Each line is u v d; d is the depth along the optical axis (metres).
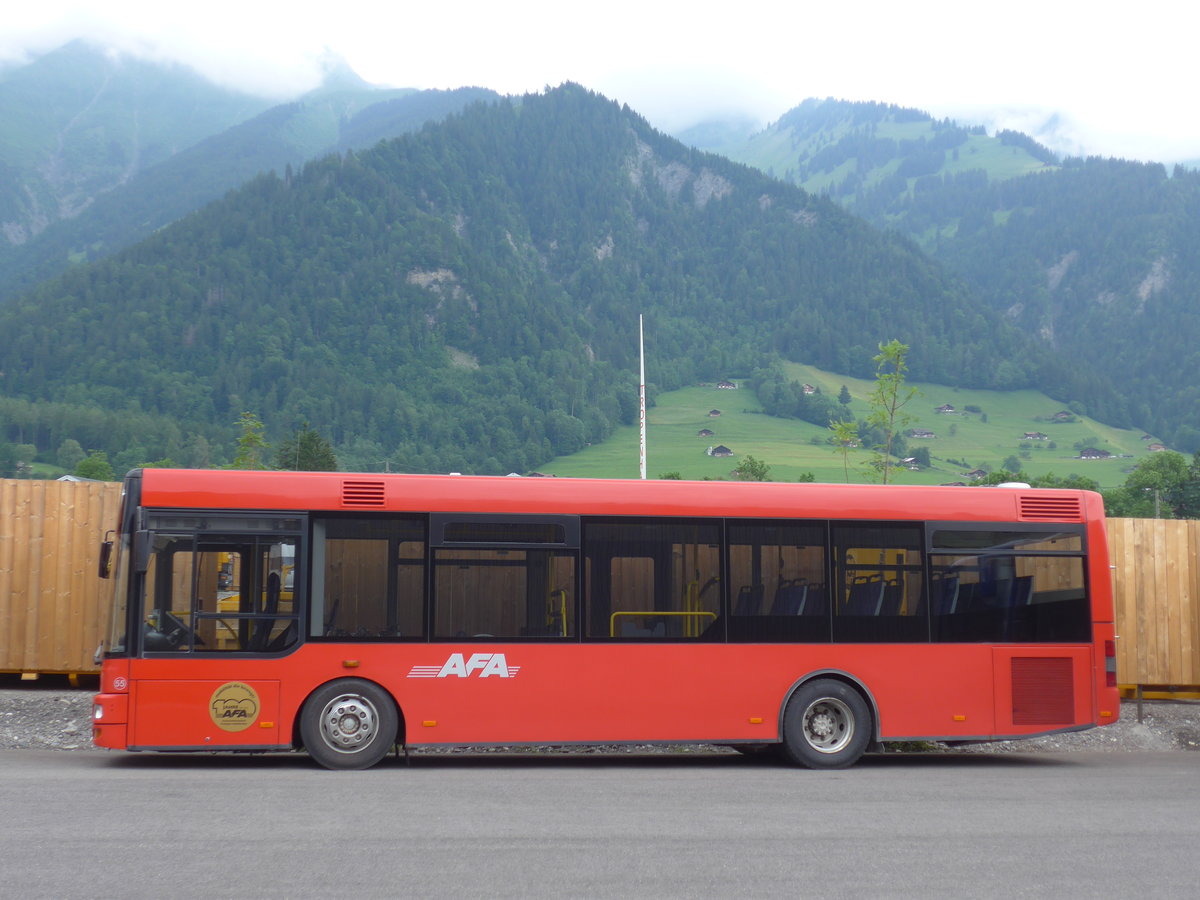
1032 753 13.74
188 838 7.09
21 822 7.53
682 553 11.60
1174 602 16.31
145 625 10.59
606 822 7.93
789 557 11.82
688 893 5.94
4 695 13.71
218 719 10.60
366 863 6.47
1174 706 16.28
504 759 12.05
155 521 10.73
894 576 12.02
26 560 14.32
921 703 11.91
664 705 11.36
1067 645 12.30
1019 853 7.14
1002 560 12.30
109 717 10.45
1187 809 9.02
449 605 11.09
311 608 10.85
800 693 11.65
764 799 9.20
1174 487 145.75
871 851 7.12
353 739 10.79
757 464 166.12
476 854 6.77
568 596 11.31
